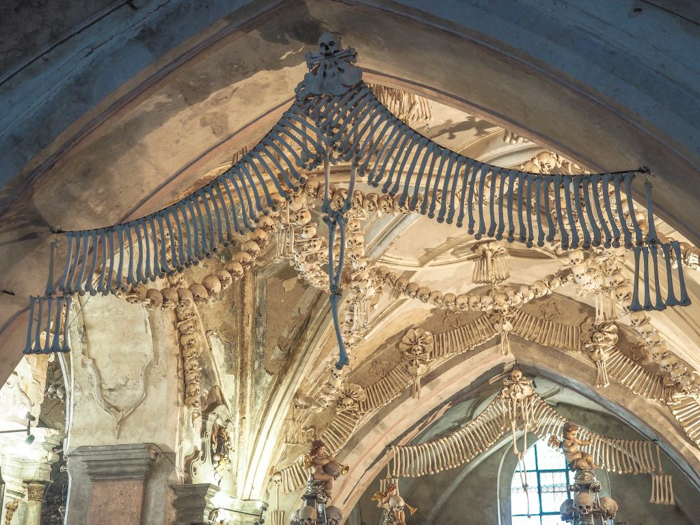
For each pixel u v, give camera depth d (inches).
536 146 381.4
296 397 514.0
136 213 293.4
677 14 213.5
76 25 261.9
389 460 573.9
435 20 237.0
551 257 506.0
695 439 526.6
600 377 536.4
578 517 444.1
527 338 552.1
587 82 219.1
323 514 421.1
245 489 496.1
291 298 487.5
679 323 478.6
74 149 265.3
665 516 749.9
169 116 276.4
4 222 268.4
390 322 544.7
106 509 416.2
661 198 239.8
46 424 556.7
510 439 795.4
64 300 254.1
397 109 344.5
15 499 501.0
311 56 233.1
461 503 797.2
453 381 567.5
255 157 237.8
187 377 432.1
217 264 454.0
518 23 225.0
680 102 210.7
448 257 501.7
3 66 261.9
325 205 235.9
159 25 258.8
